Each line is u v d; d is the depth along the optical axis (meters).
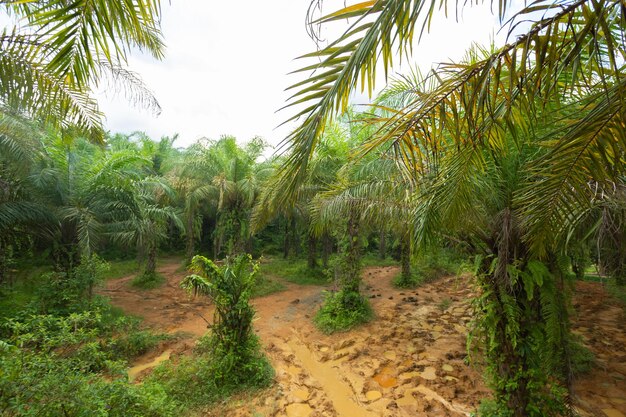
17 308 6.77
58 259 7.50
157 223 12.38
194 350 5.95
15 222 6.69
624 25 1.11
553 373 3.75
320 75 1.36
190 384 4.73
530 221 2.37
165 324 7.73
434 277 12.45
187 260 15.22
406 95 4.27
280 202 1.44
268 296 10.59
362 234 8.84
